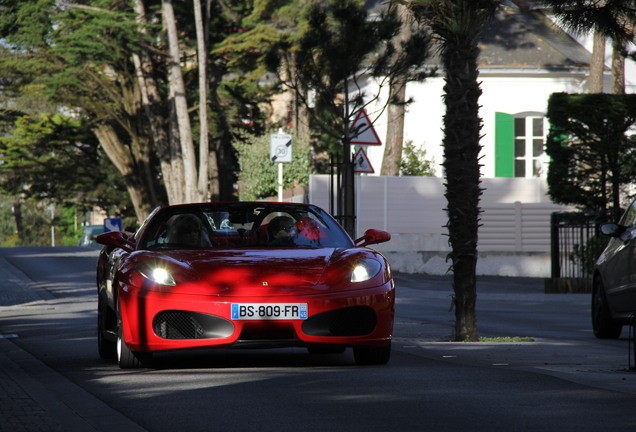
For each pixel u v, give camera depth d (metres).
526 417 9.15
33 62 54.72
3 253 64.12
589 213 33.22
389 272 13.37
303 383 11.50
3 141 71.94
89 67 57.62
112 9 50.75
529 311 26.73
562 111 35.22
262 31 51.56
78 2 51.97
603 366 13.14
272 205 14.75
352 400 10.21
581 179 35.47
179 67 55.16
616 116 34.78
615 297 18.50
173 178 57.50
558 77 57.44
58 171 72.62
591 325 22.33
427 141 55.94
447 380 11.65
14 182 74.38
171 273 12.86
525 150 57.44
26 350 16.75
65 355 15.80
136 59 58.53
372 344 12.87
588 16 23.98
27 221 181.25
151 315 12.66
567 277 33.16
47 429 8.84
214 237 14.11
